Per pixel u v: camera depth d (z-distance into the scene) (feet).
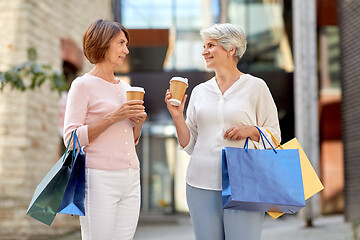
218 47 11.71
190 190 11.80
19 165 35.24
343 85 41.52
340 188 57.88
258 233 11.32
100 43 11.07
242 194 10.36
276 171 10.68
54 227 37.65
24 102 35.50
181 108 11.78
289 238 32.24
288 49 65.00
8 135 35.27
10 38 35.78
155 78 66.08
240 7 66.23
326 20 58.34
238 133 11.11
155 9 65.31
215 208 11.51
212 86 11.89
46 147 38.29
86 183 10.75
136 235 41.22
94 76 11.19
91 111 10.98
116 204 11.02
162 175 74.59
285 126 67.21
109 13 54.39
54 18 39.88
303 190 10.59
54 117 39.63
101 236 10.74
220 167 11.41
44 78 24.39
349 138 40.37
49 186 10.03
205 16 66.23
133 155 11.24
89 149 10.80
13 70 23.58
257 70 65.10
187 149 12.28
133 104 10.60
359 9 38.55
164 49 56.29
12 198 34.99
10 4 36.11
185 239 36.55
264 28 65.92
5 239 34.40
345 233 31.86
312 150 42.47
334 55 59.00
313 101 44.06
